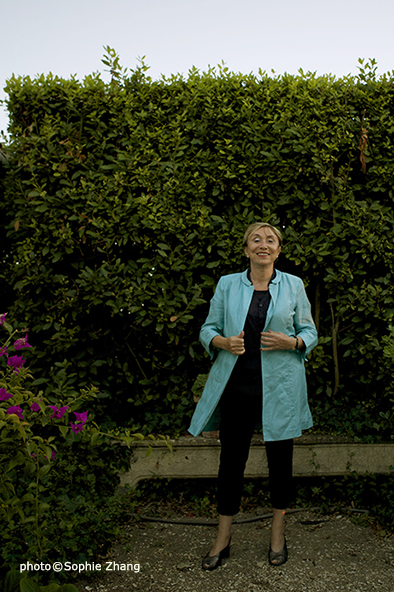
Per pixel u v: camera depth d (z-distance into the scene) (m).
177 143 3.11
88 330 3.15
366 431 3.09
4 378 1.85
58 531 2.27
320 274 3.26
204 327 2.55
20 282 3.04
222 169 3.08
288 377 2.35
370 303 3.03
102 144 3.12
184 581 2.23
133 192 3.16
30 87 3.13
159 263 3.10
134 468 3.01
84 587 2.17
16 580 1.73
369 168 3.15
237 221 3.11
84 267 3.19
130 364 3.30
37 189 3.01
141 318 3.07
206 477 3.04
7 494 1.67
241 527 2.75
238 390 2.37
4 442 1.64
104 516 2.55
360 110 3.21
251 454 3.03
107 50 3.19
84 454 2.85
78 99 3.19
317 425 3.13
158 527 2.74
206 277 3.10
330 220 3.15
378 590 2.15
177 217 3.07
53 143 3.10
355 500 2.96
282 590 2.16
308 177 3.10
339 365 3.29
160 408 3.24
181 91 3.23
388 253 3.05
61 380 2.87
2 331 3.11
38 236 3.04
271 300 2.39
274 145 3.07
